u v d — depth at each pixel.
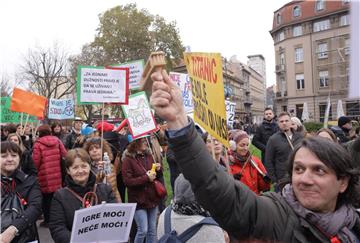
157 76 1.78
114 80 6.00
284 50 59.12
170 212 2.85
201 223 2.68
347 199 1.89
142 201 5.52
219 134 2.98
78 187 3.86
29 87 41.38
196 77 2.88
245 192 1.85
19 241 3.90
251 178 5.05
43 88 41.19
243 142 5.08
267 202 1.87
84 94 5.84
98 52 41.66
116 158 7.31
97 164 5.64
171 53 42.66
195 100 2.85
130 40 40.62
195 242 2.67
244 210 1.81
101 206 3.15
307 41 55.44
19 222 3.84
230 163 5.12
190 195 2.72
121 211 3.24
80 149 3.93
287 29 58.16
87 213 3.08
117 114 42.38
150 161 5.81
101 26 41.41
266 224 1.81
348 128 8.38
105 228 3.19
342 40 51.53
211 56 3.02
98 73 5.92
